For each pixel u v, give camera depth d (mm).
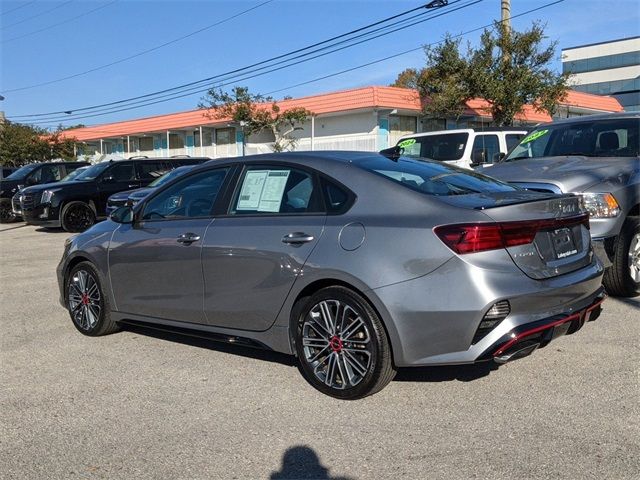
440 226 3883
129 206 5680
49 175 20859
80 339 6012
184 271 5020
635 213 6734
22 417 4195
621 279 6457
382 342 4023
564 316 4051
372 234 4074
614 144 7602
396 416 4000
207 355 5406
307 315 4375
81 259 6082
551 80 23875
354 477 3287
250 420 4039
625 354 4973
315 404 4250
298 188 4613
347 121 28938
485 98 23797
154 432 3912
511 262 3867
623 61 71188
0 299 7922
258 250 4543
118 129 39719
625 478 3137
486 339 3795
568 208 4391
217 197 5051
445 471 3291
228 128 34469
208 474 3383
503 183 4992
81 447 3738
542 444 3537
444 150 12258
